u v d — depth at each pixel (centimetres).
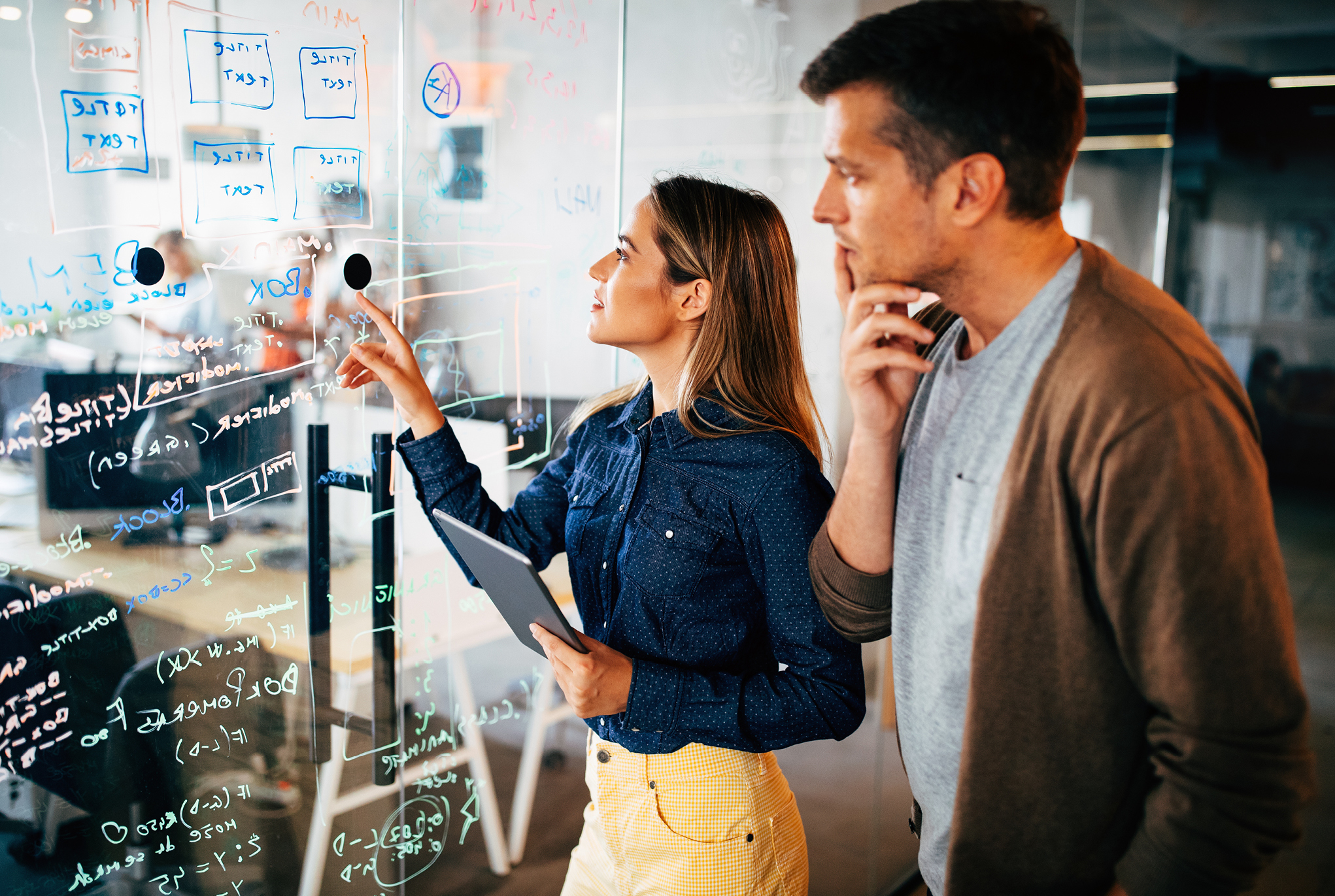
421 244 143
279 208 121
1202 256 602
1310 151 566
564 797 196
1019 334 81
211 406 115
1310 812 281
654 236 117
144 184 106
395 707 147
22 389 98
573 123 173
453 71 146
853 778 254
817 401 264
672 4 195
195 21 109
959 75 74
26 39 95
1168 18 394
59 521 102
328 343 129
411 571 148
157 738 113
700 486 113
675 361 122
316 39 123
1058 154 77
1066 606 76
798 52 244
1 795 99
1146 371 71
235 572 120
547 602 94
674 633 115
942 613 88
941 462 89
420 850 157
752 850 112
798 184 251
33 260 97
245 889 126
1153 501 69
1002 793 81
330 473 131
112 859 110
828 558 104
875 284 87
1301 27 495
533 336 168
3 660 98
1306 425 603
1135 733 78
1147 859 74
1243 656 69
